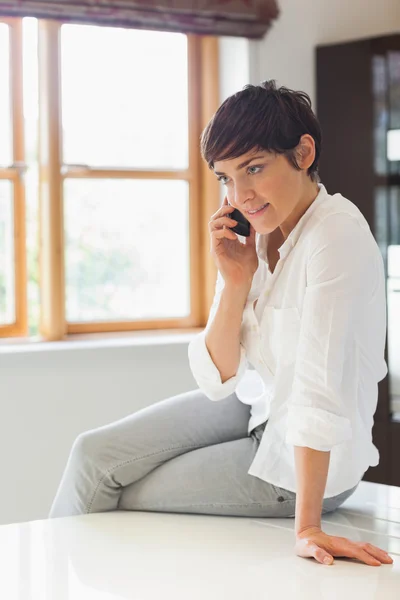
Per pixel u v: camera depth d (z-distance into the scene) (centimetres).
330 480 176
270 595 142
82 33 350
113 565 159
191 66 372
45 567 159
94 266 358
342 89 354
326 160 359
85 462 196
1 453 315
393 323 342
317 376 155
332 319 154
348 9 374
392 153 345
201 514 196
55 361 321
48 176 341
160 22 335
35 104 347
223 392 190
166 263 372
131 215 364
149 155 366
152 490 196
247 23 349
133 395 335
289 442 156
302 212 171
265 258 185
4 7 312
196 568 156
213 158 163
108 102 357
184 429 201
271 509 188
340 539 158
